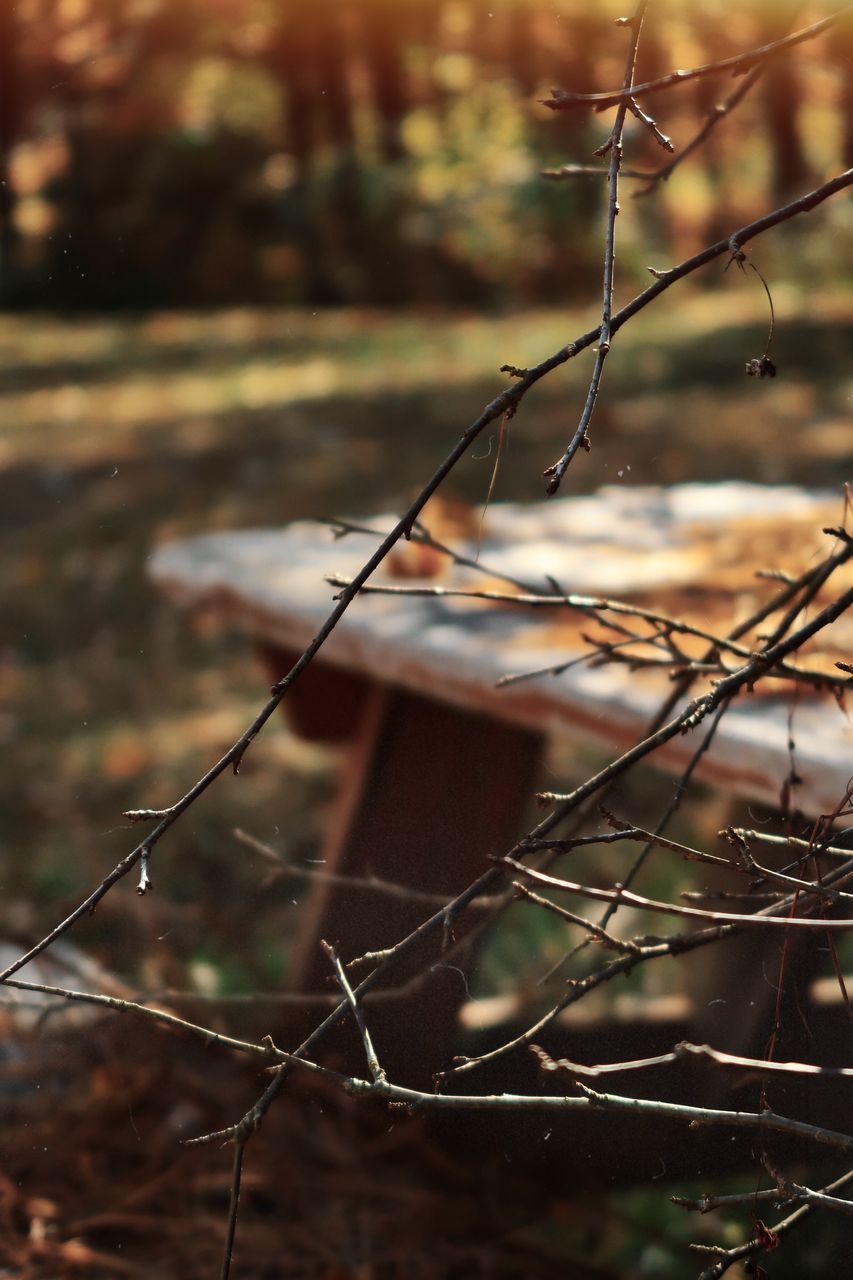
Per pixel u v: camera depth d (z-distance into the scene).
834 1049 1.50
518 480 5.93
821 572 1.14
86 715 4.05
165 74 10.81
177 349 11.33
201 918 2.29
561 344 9.07
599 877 2.83
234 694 4.18
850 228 11.52
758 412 6.79
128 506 6.10
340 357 10.01
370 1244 1.75
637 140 7.24
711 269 12.70
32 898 2.82
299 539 2.32
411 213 14.43
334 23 11.86
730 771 1.35
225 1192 1.82
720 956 1.78
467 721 2.01
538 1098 0.81
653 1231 1.82
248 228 15.18
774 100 9.36
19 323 14.16
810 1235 1.68
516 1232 1.79
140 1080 1.91
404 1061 1.78
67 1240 1.72
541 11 10.20
